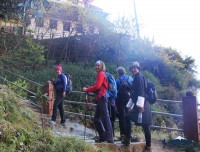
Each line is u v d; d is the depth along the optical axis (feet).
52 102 35.47
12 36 63.26
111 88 23.27
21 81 47.55
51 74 56.85
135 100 22.15
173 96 67.05
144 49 74.69
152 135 32.78
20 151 16.88
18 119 21.65
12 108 22.25
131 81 25.35
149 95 22.48
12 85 42.52
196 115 27.81
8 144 16.80
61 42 71.97
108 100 23.95
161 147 27.32
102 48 70.49
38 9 60.34
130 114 22.68
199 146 26.22
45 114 33.55
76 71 57.47
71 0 78.23
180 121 61.05
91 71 58.13
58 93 30.63
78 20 74.49
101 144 21.89
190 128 27.91
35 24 73.10
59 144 18.86
